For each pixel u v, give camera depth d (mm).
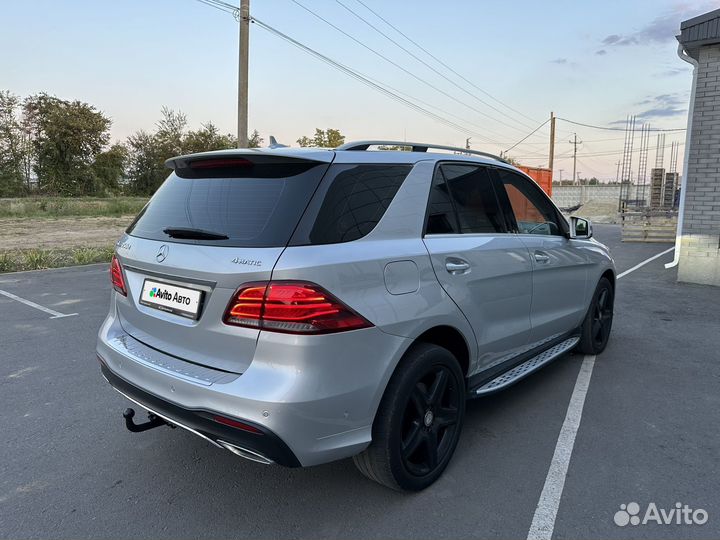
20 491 2738
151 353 2566
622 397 3973
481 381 3246
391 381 2441
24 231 19656
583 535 2363
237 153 2500
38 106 53031
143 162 60656
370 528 2424
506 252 3322
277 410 2049
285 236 2197
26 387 4188
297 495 2701
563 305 4172
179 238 2521
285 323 2092
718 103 8539
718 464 2986
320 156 2420
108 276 9547
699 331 5898
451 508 2572
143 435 3379
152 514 2545
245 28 14148
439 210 2916
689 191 9016
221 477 2879
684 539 2330
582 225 4309
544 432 3385
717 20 8078
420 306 2553
